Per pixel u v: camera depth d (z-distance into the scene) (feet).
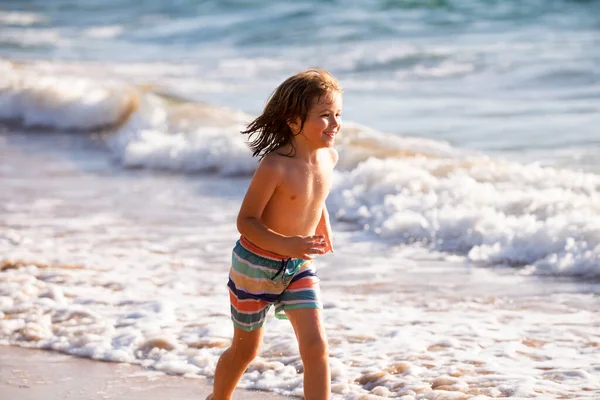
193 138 89.30
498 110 103.60
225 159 82.99
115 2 277.23
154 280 49.65
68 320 42.73
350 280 49.21
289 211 29.37
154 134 92.84
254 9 219.41
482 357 36.14
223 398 30.81
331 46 166.91
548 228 51.78
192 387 34.83
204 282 49.26
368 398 32.17
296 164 29.22
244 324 29.53
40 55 179.42
